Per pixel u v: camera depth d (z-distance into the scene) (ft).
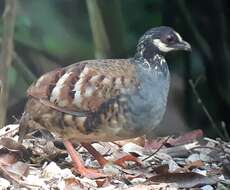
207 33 72.79
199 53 74.08
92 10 61.72
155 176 37.60
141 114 38.29
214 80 72.33
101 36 61.87
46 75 38.68
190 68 72.69
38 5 75.82
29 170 38.65
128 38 76.23
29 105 38.68
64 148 41.81
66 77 38.22
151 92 38.55
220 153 42.60
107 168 39.14
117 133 38.40
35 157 40.32
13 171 37.73
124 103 37.99
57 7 78.18
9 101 67.56
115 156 41.42
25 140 41.81
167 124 66.74
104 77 38.11
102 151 42.04
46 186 36.91
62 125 38.24
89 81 37.99
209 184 37.78
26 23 67.36
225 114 72.54
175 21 71.77
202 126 72.69
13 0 55.11
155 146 43.11
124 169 39.55
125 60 39.45
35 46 68.90
